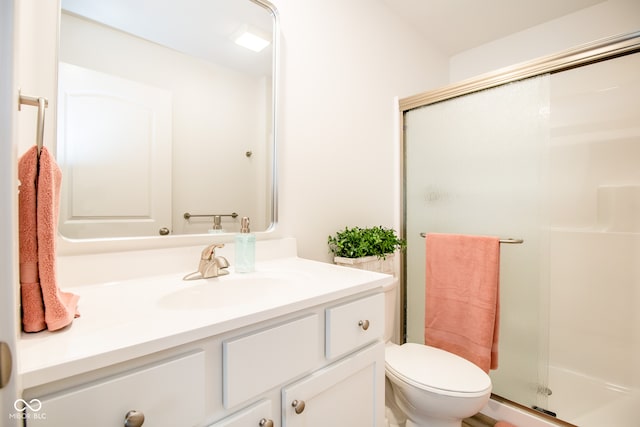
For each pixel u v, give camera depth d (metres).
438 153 1.69
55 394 0.38
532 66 1.37
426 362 1.19
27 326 0.45
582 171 1.70
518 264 1.46
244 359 0.55
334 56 1.44
